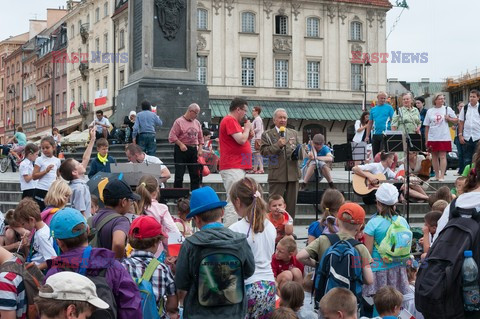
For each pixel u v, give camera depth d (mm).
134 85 22766
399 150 14562
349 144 15227
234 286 5484
